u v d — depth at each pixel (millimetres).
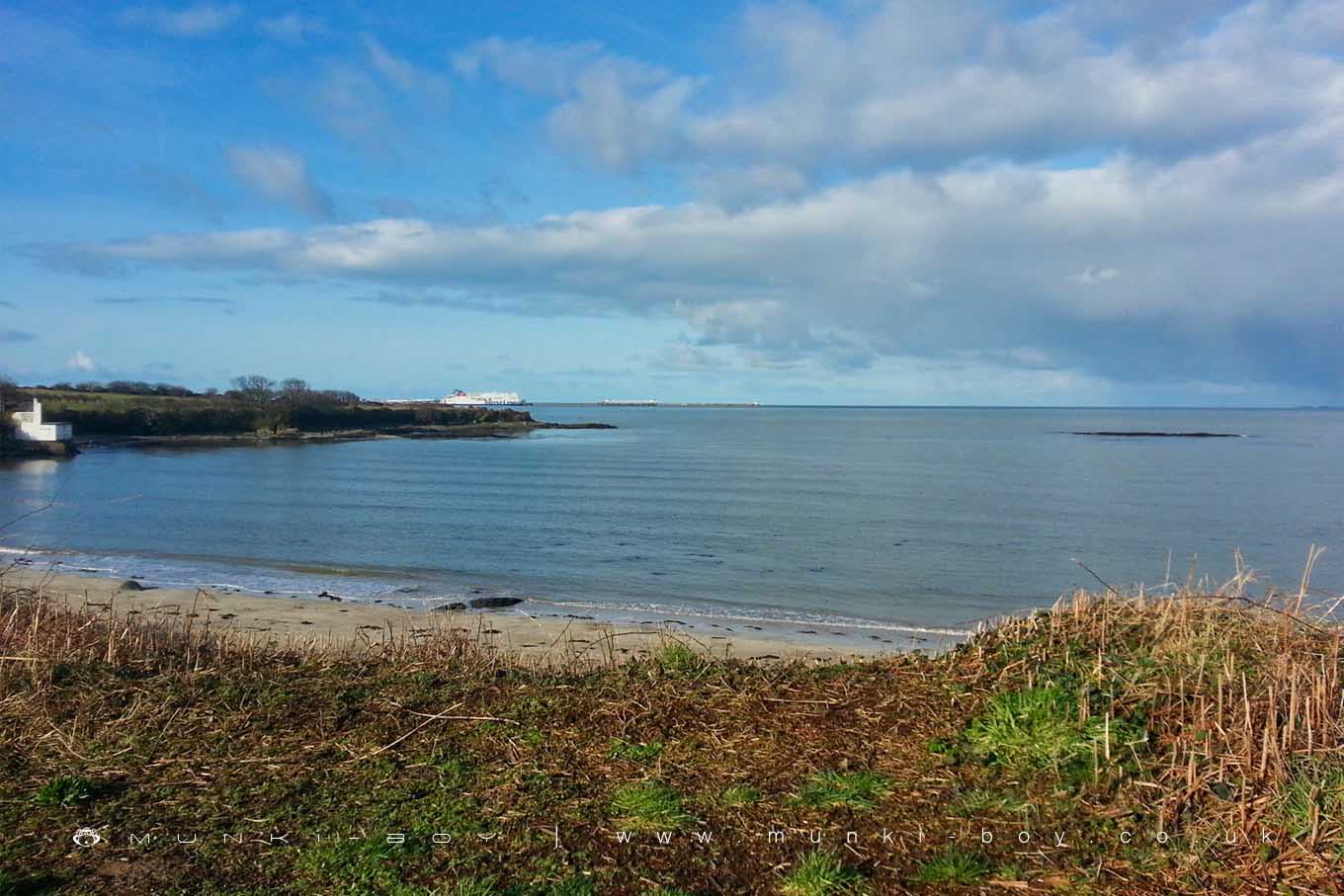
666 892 3832
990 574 21047
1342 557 23531
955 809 4543
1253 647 6066
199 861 4172
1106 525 29547
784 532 27641
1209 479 48031
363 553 23719
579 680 6820
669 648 7676
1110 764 4867
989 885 3891
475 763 5281
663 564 22203
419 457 66375
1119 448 83250
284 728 5863
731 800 4695
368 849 4234
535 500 37281
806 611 16906
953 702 5824
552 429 129000
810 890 3832
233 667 7227
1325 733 4785
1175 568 21875
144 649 7770
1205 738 4945
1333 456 68625
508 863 4113
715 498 38250
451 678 6898
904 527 29062
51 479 45250
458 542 25656
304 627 13484
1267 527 29188
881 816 4512
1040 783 4797
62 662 7074
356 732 5777
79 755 5449
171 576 19797
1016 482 46375
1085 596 7824
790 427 153250
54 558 22062
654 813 4559
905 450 78812
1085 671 5887
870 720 5680
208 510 33250
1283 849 4070
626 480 47438
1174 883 3885
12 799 4855
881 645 13500
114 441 74250
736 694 6203
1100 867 4000
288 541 25766
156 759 5406
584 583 19734
